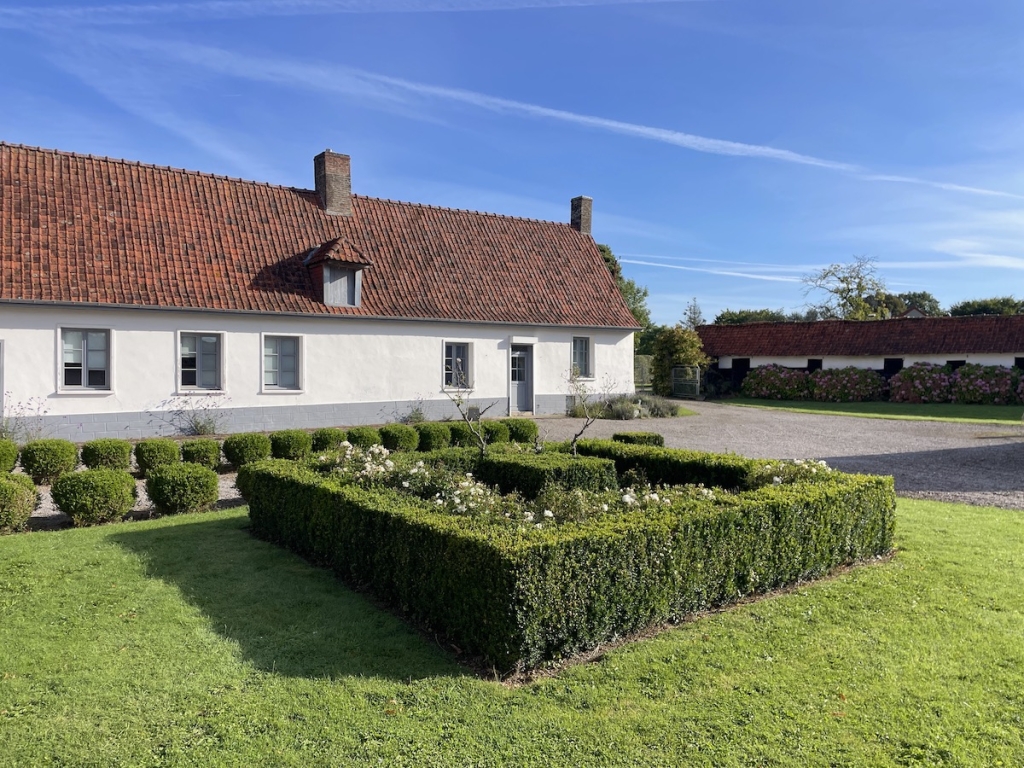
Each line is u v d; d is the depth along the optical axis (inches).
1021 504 377.1
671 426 799.7
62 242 590.2
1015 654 182.1
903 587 235.3
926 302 2714.1
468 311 788.0
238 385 645.9
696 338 1403.8
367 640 193.2
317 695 160.6
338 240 710.5
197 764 134.3
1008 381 1128.2
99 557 264.4
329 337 697.0
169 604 216.5
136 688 163.0
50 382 557.6
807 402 1277.1
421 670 175.5
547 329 863.7
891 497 282.0
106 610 210.7
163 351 607.8
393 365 738.8
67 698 158.1
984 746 141.6
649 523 204.5
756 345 1440.7
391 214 835.4
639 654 183.8
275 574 249.6
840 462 536.7
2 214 578.6
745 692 162.7
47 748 139.1
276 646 187.5
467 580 184.9
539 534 187.8
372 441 538.0
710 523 217.0
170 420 610.2
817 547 250.5
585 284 935.7
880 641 191.2
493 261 872.3
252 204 733.3
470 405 791.1
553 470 327.0
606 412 882.8
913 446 633.0
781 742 142.6
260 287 665.0
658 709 155.3
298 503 277.1
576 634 184.9
